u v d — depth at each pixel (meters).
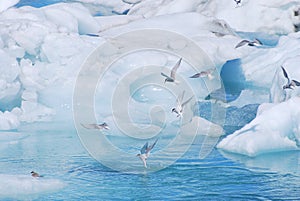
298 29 38.72
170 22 33.84
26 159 21.11
